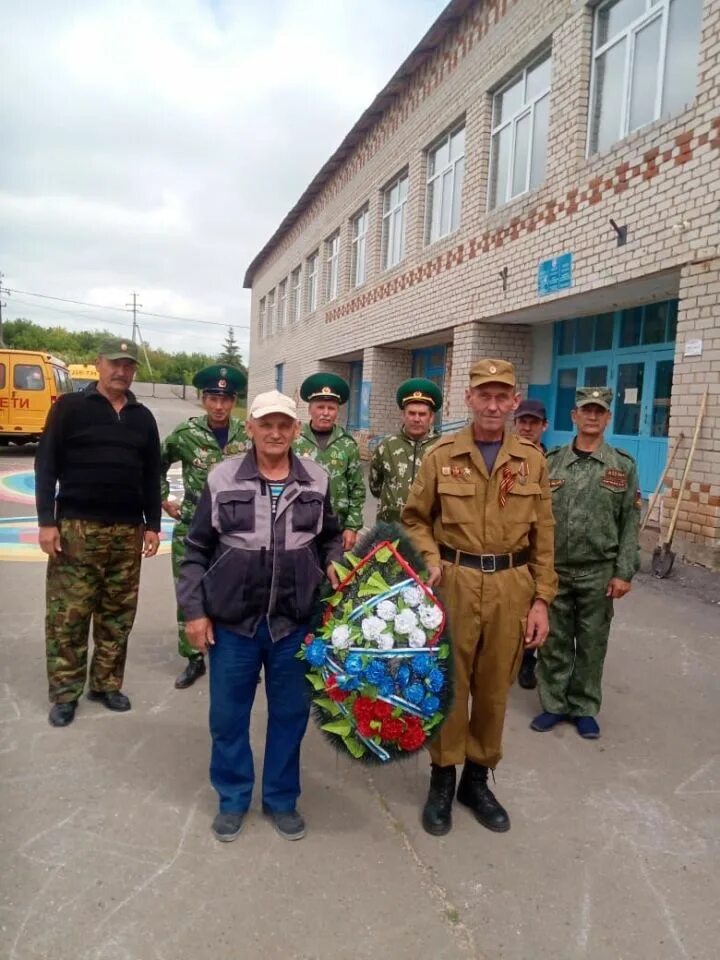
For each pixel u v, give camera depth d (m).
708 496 6.46
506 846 2.79
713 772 3.40
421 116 12.74
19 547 7.80
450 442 2.96
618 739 3.72
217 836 2.77
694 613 5.62
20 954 2.15
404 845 2.79
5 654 4.60
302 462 2.86
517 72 9.84
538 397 10.98
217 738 2.81
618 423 9.30
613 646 4.98
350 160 17.06
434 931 2.32
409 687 2.59
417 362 15.47
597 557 3.69
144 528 3.96
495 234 10.12
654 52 7.42
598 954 2.24
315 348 20.61
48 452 3.63
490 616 2.85
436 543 3.00
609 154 7.76
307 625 2.80
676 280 7.44
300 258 22.77
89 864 2.58
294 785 2.88
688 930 2.35
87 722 3.73
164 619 5.52
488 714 2.93
